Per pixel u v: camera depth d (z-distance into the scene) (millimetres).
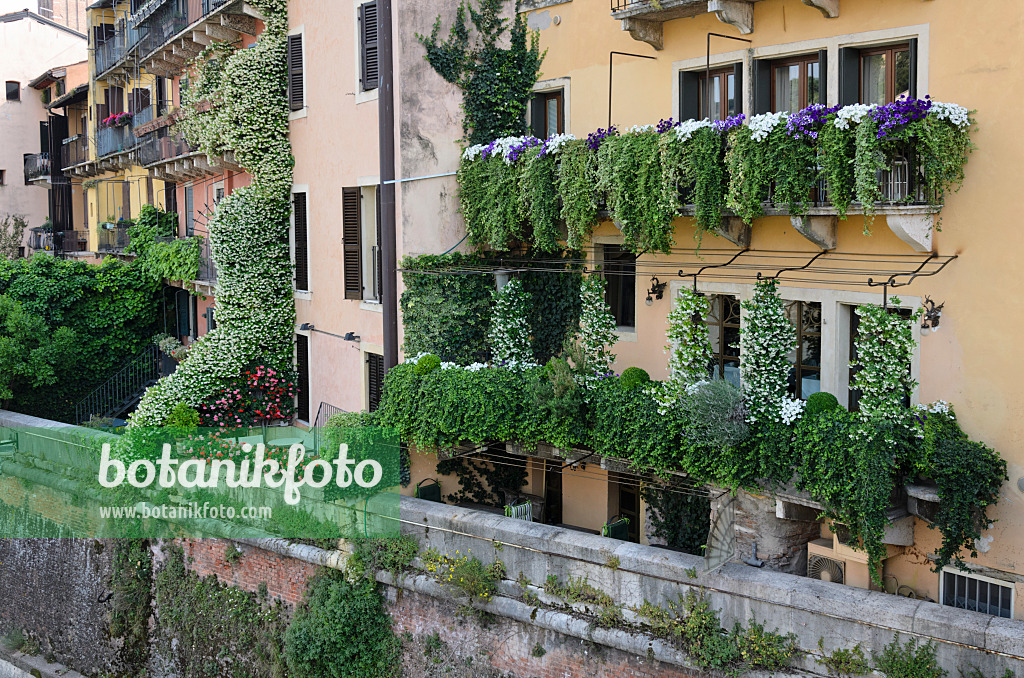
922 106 10391
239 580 16062
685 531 14344
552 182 14414
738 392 11797
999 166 10742
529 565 12805
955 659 9875
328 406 18781
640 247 13477
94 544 18375
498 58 16344
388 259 15727
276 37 18969
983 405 11031
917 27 11539
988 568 11117
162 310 26734
